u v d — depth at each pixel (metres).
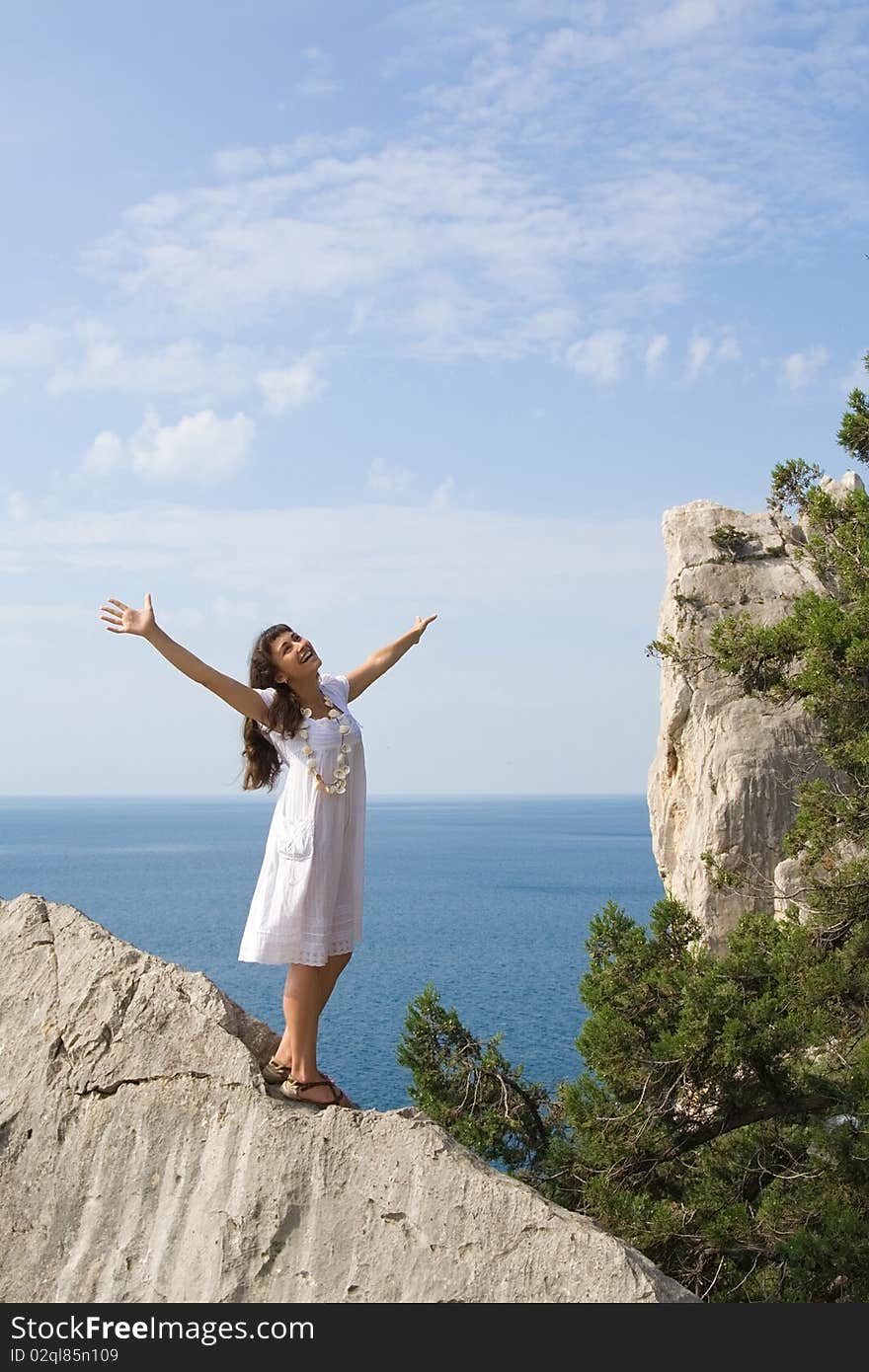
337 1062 45.25
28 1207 6.49
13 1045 6.90
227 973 70.12
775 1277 12.41
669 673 27.70
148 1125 6.49
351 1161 6.12
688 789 27.22
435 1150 6.06
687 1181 14.13
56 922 7.24
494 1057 15.94
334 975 6.76
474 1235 5.88
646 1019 14.38
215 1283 6.03
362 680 6.99
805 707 15.95
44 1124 6.64
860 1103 12.92
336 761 6.54
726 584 27.64
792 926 15.66
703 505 29.41
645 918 100.81
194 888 130.50
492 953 81.38
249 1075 6.41
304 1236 6.05
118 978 6.87
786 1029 13.34
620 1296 5.66
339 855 6.55
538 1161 14.88
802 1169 13.47
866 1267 12.01
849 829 15.91
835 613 15.83
